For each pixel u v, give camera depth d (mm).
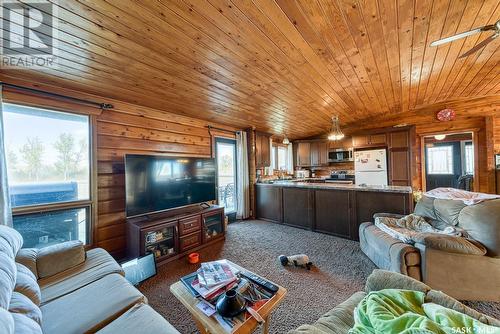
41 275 1502
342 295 1919
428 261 1753
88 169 2539
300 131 5652
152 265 2354
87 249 2480
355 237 3309
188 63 1995
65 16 1350
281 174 6238
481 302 1734
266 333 1309
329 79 2566
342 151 5961
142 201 2691
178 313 1726
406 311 971
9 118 2074
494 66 2711
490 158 4113
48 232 2275
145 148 3080
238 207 4613
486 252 1683
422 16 1598
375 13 1524
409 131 4801
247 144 4840
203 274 1462
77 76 2105
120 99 2760
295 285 2082
